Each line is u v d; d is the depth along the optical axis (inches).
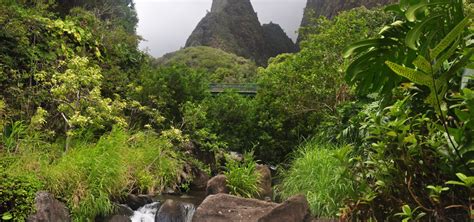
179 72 397.4
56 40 330.6
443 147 71.9
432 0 81.5
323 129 292.0
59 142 253.6
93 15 418.6
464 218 70.9
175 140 330.0
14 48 285.9
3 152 201.9
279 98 398.0
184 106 369.1
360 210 83.8
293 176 230.5
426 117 82.8
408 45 79.1
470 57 68.0
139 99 358.3
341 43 362.3
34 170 191.5
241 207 203.6
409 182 72.7
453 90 80.2
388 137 79.4
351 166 102.6
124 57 421.1
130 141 288.0
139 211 223.8
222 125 425.1
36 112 257.1
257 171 281.9
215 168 355.9
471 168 67.1
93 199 193.5
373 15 418.9
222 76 1259.8
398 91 94.9
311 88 361.1
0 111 227.9
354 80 98.6
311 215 182.2
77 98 249.4
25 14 314.3
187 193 280.8
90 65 352.2
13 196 159.6
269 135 422.0
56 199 181.8
